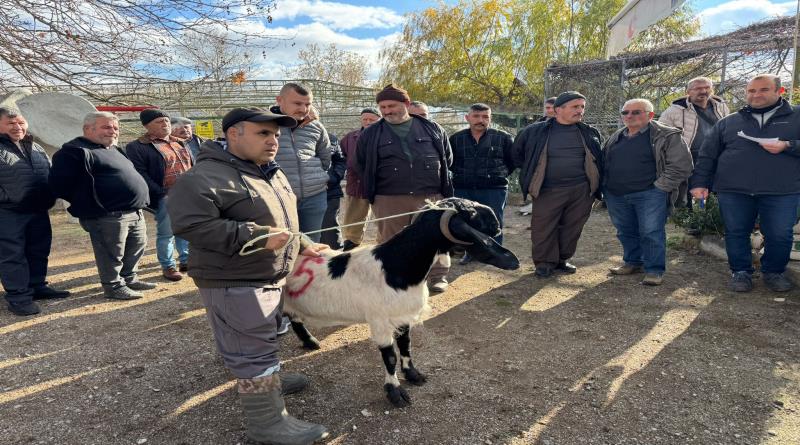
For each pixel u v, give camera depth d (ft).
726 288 16.20
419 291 9.76
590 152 17.30
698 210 20.98
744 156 15.10
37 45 22.08
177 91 38.37
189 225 7.27
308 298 10.10
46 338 13.70
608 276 18.28
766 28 36.11
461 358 12.08
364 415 9.71
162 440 9.02
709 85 19.75
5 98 30.07
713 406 9.71
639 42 62.85
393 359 9.91
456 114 55.26
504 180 19.79
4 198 14.87
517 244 24.27
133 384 11.10
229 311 8.02
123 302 16.63
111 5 21.88
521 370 11.40
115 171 15.93
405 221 15.44
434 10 72.23
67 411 10.03
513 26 70.79
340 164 18.69
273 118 7.78
